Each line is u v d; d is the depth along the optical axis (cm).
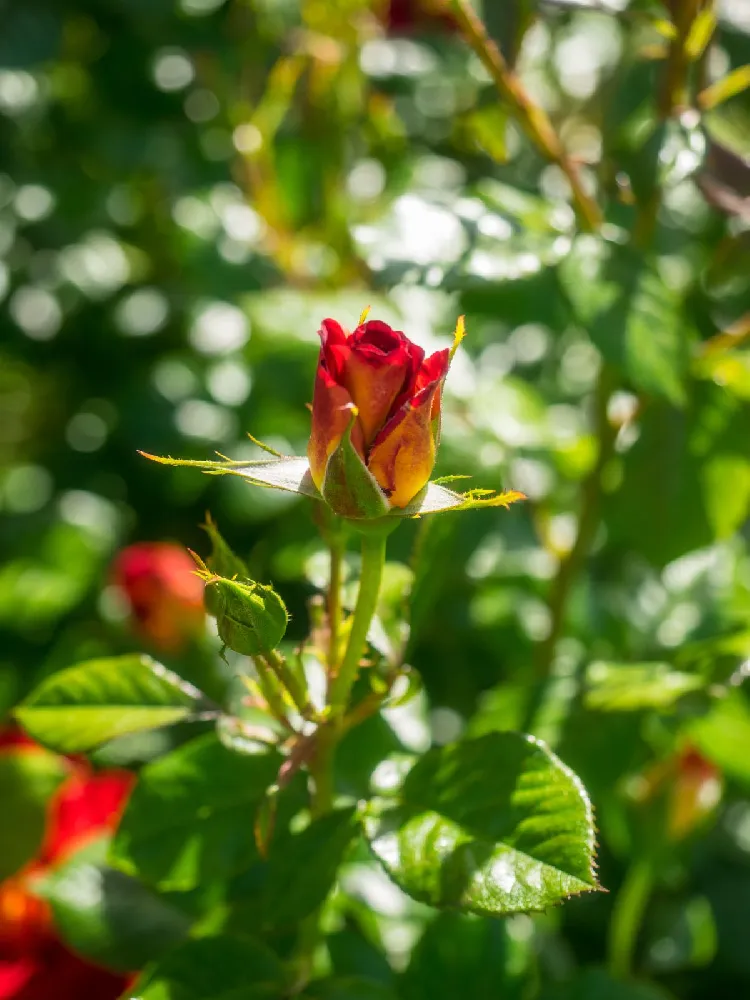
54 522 70
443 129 79
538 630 56
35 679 61
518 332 67
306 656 40
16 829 43
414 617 38
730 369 47
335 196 69
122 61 78
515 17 46
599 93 60
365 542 33
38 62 74
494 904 33
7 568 67
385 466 32
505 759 34
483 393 52
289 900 36
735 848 59
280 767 37
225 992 37
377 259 44
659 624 54
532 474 53
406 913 44
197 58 77
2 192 79
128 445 72
